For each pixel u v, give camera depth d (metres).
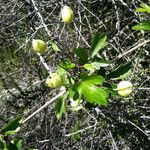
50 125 0.55
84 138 0.53
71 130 0.54
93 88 0.31
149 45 0.56
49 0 0.62
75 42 0.53
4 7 0.65
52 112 0.57
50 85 0.33
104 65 0.34
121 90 0.33
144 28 0.33
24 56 0.63
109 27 0.61
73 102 0.34
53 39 0.40
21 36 0.64
